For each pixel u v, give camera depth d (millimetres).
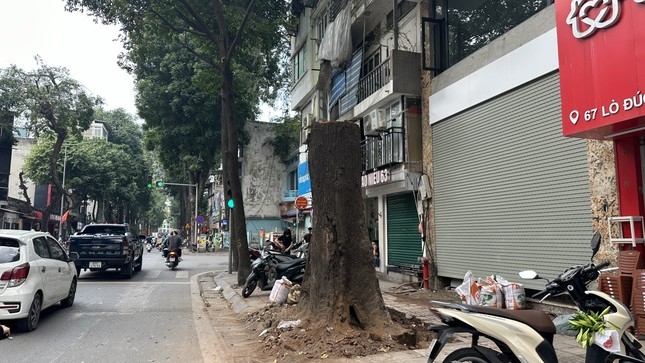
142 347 6559
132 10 14914
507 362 3729
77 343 6777
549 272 7945
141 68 31312
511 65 8883
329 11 17578
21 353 6203
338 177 6824
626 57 5648
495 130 9398
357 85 15289
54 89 31344
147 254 37000
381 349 5656
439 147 11383
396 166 12742
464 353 3848
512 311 3830
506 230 9008
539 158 8234
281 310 7895
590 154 7219
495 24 9930
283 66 30547
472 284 6516
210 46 16797
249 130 37406
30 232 8523
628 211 6559
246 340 6871
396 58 12281
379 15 15156
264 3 16766
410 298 10273
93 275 17047
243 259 13328
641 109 5449
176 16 15898
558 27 6664
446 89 11031
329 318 6258
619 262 6441
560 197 7762
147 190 55500
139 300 11164
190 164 33188
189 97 31781
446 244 11047
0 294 7172
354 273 6625
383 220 14852
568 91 6449
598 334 3639
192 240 41688
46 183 40344
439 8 11914
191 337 7215
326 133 6949
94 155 44156
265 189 37312
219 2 14477
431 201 11664
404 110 12414
